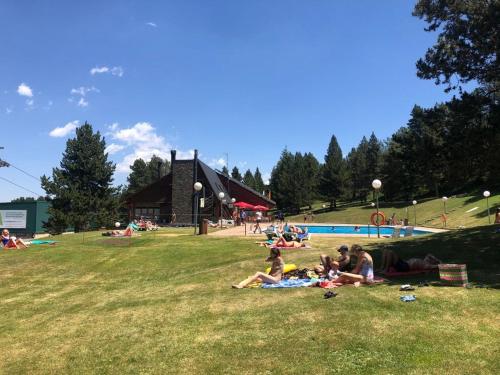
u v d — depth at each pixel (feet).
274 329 25.25
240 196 206.18
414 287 32.76
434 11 55.52
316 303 29.99
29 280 54.13
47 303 42.34
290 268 43.09
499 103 50.78
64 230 179.83
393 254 40.42
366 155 321.73
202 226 97.35
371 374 18.49
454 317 24.97
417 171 58.29
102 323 30.83
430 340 21.65
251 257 59.47
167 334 26.32
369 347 21.26
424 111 56.49
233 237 85.76
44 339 28.35
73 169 186.80
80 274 56.44
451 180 55.77
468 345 20.79
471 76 52.65
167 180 185.37
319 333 23.77
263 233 98.27
